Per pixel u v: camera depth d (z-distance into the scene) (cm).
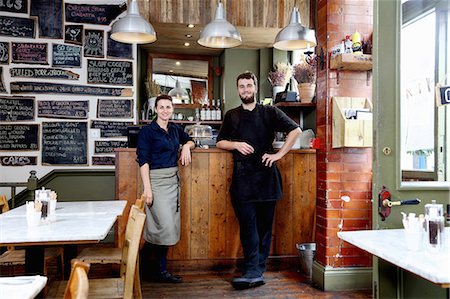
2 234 212
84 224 243
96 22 571
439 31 223
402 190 218
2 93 549
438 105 225
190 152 394
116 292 222
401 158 219
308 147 459
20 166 552
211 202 403
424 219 179
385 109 219
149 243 376
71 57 564
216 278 382
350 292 346
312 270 372
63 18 563
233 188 363
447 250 169
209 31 379
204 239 403
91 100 570
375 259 207
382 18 221
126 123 577
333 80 356
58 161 560
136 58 586
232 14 507
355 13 358
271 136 366
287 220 414
